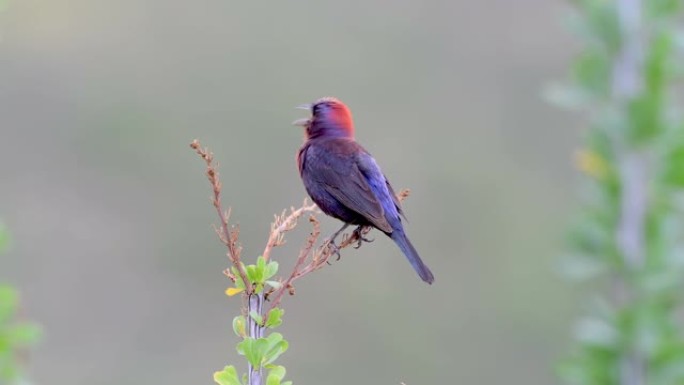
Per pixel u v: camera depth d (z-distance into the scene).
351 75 24.44
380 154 23.33
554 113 23.69
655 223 7.48
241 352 5.60
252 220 21.64
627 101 7.46
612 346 7.36
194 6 25.45
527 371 19.98
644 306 7.33
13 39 25.03
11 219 21.73
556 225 21.66
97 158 22.80
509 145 23.22
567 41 25.11
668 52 7.62
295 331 19.98
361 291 20.34
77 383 18.95
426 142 23.25
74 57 24.41
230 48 24.03
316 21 24.72
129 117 23.06
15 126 23.86
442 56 25.00
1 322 7.93
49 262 21.00
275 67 24.30
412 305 20.53
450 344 20.30
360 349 19.91
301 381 19.59
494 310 20.53
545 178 22.69
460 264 21.38
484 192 22.27
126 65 24.86
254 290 5.74
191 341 19.86
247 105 23.39
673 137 7.44
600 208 7.57
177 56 24.34
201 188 22.06
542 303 20.56
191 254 20.95
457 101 24.22
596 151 7.59
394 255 20.80
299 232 20.19
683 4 7.73
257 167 22.48
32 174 22.75
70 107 23.28
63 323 19.95
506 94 24.58
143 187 22.03
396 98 24.50
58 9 25.53
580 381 7.46
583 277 7.50
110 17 25.78
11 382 7.91
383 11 25.75
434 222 22.06
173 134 22.81
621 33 7.65
